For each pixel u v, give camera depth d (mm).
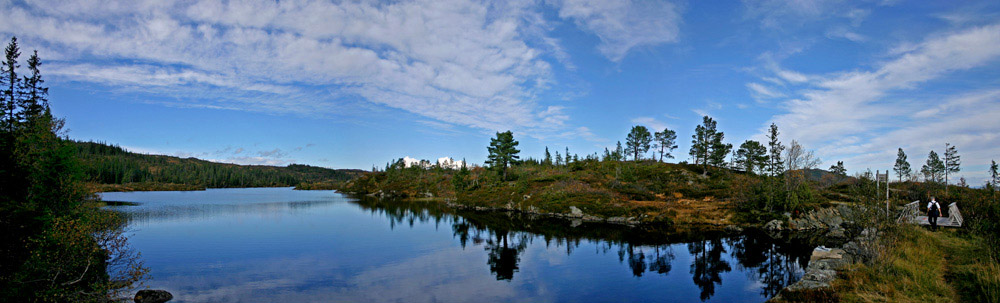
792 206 41688
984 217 22875
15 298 13773
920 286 11969
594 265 23641
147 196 103125
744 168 86000
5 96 19141
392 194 114375
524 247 29484
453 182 93438
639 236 34750
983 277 11555
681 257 25859
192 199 90438
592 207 51031
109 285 15938
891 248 15516
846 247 19500
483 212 59281
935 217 23750
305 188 181125
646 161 101938
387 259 25266
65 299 15062
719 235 35312
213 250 27984
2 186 15938
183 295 17688
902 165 84312
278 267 23000
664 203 51375
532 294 18219
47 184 19203
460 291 18641
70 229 15977
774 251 27828
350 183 155375
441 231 38125
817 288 13141
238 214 54438
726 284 19672
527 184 71125
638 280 20406
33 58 20609
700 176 79938
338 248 28969
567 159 105188
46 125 20078
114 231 19531
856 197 18266
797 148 49188
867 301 11164
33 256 14172
